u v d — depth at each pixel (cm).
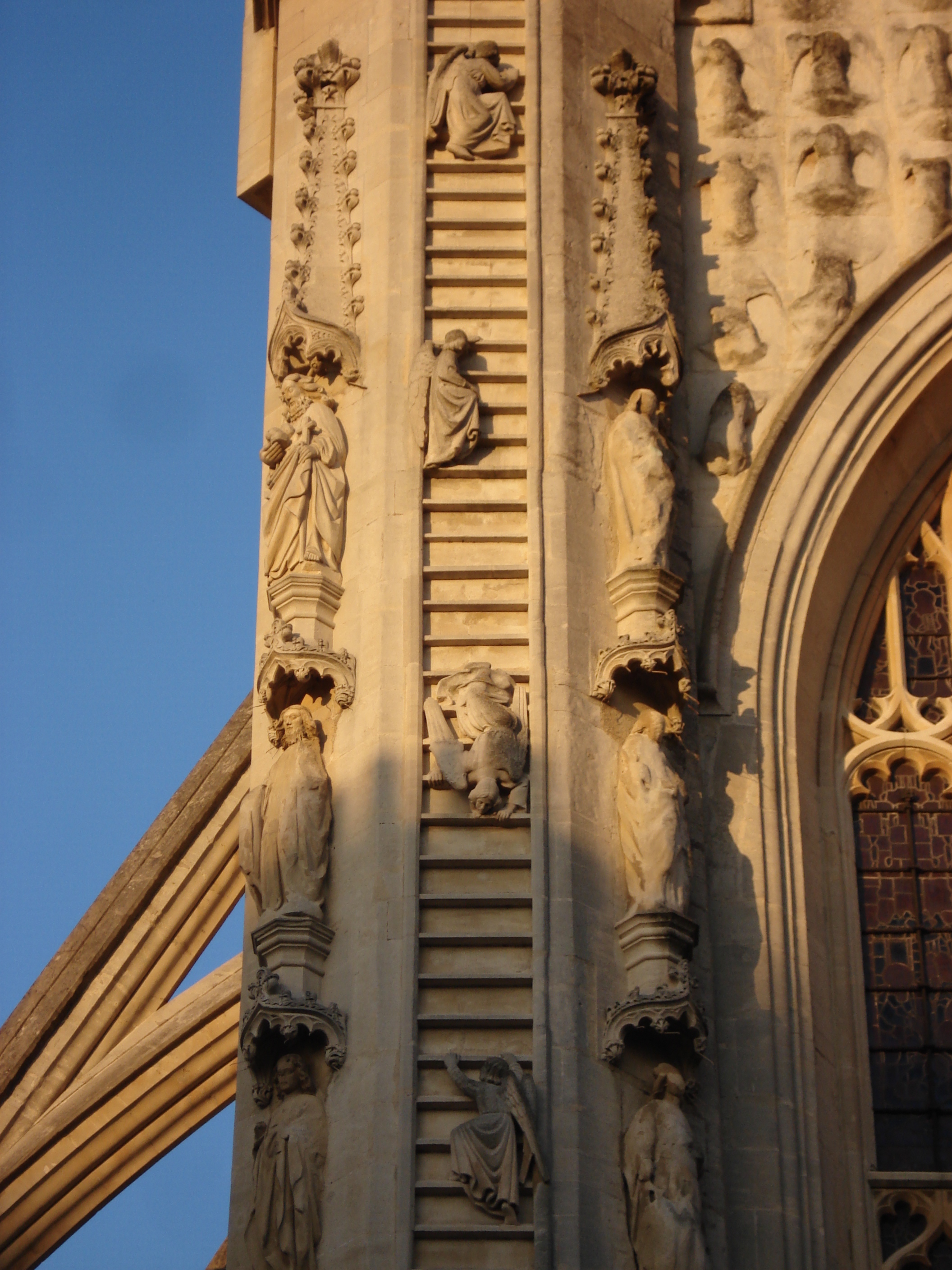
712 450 3084
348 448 2931
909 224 3266
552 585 2794
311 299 3030
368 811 2669
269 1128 2538
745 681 2930
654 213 3080
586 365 2961
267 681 2775
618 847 2675
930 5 3434
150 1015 3341
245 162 3384
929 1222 2766
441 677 2744
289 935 2611
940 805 3070
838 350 3156
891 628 3167
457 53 3153
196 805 3375
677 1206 2455
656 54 3306
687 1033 2569
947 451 3212
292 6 3369
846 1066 2850
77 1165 3222
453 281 3008
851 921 2959
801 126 3341
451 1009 2555
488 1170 2441
